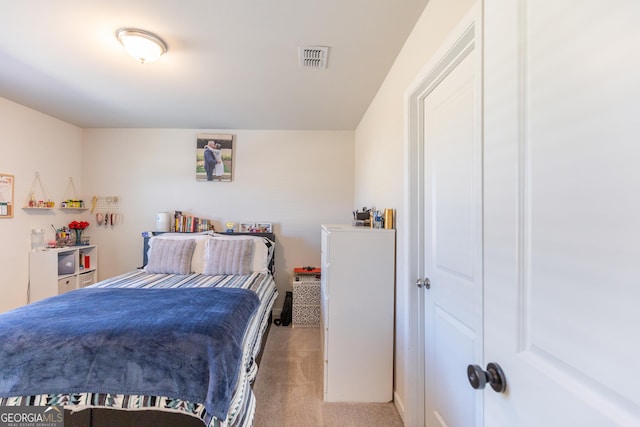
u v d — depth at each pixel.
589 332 0.40
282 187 3.50
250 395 1.42
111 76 2.16
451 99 1.28
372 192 2.53
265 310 2.32
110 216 3.41
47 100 2.62
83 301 1.73
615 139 0.37
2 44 1.74
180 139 3.46
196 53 1.84
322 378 2.08
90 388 1.22
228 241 2.89
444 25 1.20
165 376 1.23
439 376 1.39
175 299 1.79
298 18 1.50
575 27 0.43
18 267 2.72
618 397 0.36
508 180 0.57
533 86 0.51
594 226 0.39
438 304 1.41
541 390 0.47
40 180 2.94
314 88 2.33
